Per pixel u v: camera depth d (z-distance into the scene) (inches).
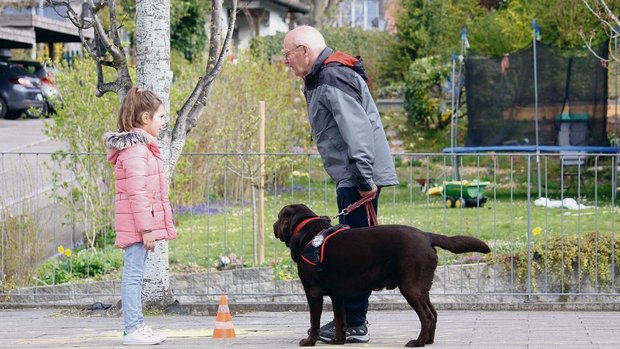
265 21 2142.0
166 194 346.0
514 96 972.6
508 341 338.3
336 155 329.7
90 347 346.3
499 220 730.2
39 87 1508.4
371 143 320.8
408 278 307.9
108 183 654.5
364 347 326.0
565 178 932.0
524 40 1200.2
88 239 633.0
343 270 313.9
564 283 517.7
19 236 563.8
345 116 318.7
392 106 1579.7
